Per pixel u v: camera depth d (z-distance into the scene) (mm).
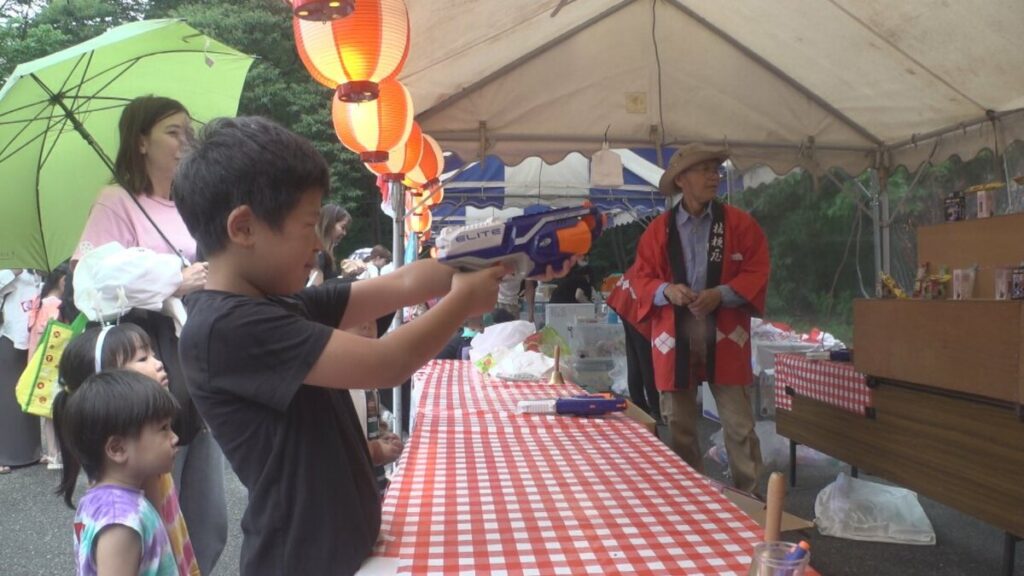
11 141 2123
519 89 3881
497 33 3363
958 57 3412
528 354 3254
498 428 2150
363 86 2369
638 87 4004
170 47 2361
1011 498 2338
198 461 2162
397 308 1357
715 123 4102
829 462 4371
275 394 975
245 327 984
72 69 2104
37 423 5309
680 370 3236
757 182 6727
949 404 2648
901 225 5586
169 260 1989
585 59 3879
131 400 1581
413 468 1691
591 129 3994
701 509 1380
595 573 1080
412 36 3141
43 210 2295
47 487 4707
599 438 2020
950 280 2996
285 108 15633
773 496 967
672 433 3354
